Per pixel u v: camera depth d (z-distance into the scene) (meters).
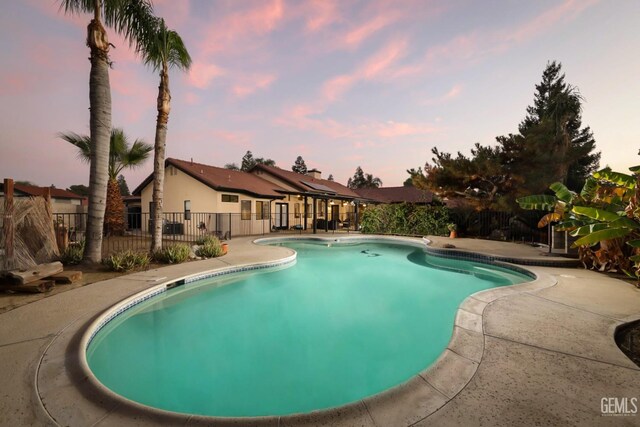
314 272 9.45
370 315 5.80
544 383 2.38
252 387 3.31
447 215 17.06
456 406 2.10
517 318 3.88
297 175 27.23
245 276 8.02
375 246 15.00
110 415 2.02
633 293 5.11
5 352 2.92
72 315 3.99
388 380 3.49
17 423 1.94
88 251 7.02
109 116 7.12
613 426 1.87
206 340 4.61
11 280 4.95
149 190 19.03
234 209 17.19
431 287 7.80
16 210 6.35
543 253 9.64
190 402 3.03
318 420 1.96
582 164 24.56
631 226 5.04
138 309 5.04
